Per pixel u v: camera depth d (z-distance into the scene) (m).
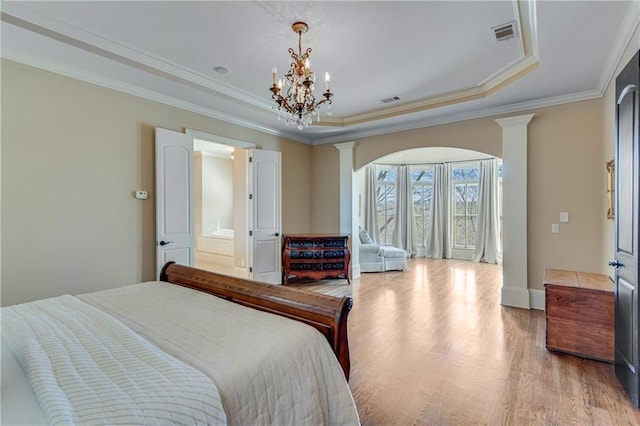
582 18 2.17
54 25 2.42
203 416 0.95
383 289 4.84
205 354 1.23
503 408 1.95
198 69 3.28
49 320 1.53
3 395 0.97
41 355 1.15
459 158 7.84
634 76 1.95
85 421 0.82
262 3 2.19
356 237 5.78
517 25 2.46
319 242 5.14
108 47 2.75
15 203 2.71
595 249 3.55
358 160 5.63
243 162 5.26
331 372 1.42
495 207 7.25
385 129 5.21
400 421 1.83
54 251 2.93
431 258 8.02
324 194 6.05
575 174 3.66
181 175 3.86
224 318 1.60
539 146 3.88
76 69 3.00
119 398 0.91
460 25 2.46
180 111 3.97
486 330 3.19
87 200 3.15
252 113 4.39
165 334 1.41
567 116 3.71
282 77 3.41
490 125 4.27
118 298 1.96
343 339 1.52
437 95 4.03
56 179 2.94
